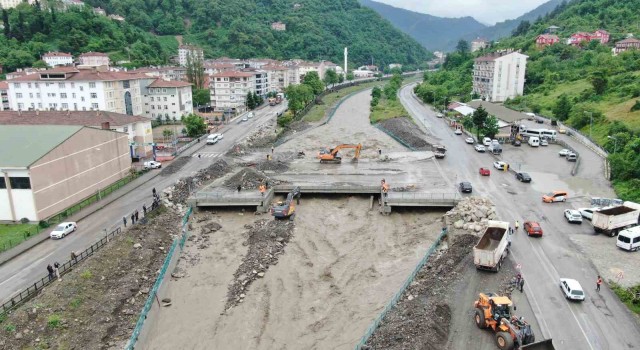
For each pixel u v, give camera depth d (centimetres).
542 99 16988
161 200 7769
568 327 4250
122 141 9256
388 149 11838
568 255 5603
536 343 3622
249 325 4903
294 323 4903
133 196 8088
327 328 4797
